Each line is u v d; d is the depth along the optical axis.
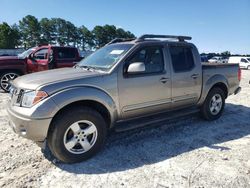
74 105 3.63
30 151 3.97
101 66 4.11
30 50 11.26
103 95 3.73
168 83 4.52
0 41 82.12
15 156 3.80
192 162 3.67
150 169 3.48
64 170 3.44
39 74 3.98
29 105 3.32
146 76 4.21
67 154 3.52
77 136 3.58
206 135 4.76
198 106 5.32
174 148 4.16
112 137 4.57
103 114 3.96
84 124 3.66
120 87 3.92
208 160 3.73
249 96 8.79
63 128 3.43
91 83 3.66
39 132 3.29
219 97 5.64
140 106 4.21
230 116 6.06
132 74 4.04
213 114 5.57
